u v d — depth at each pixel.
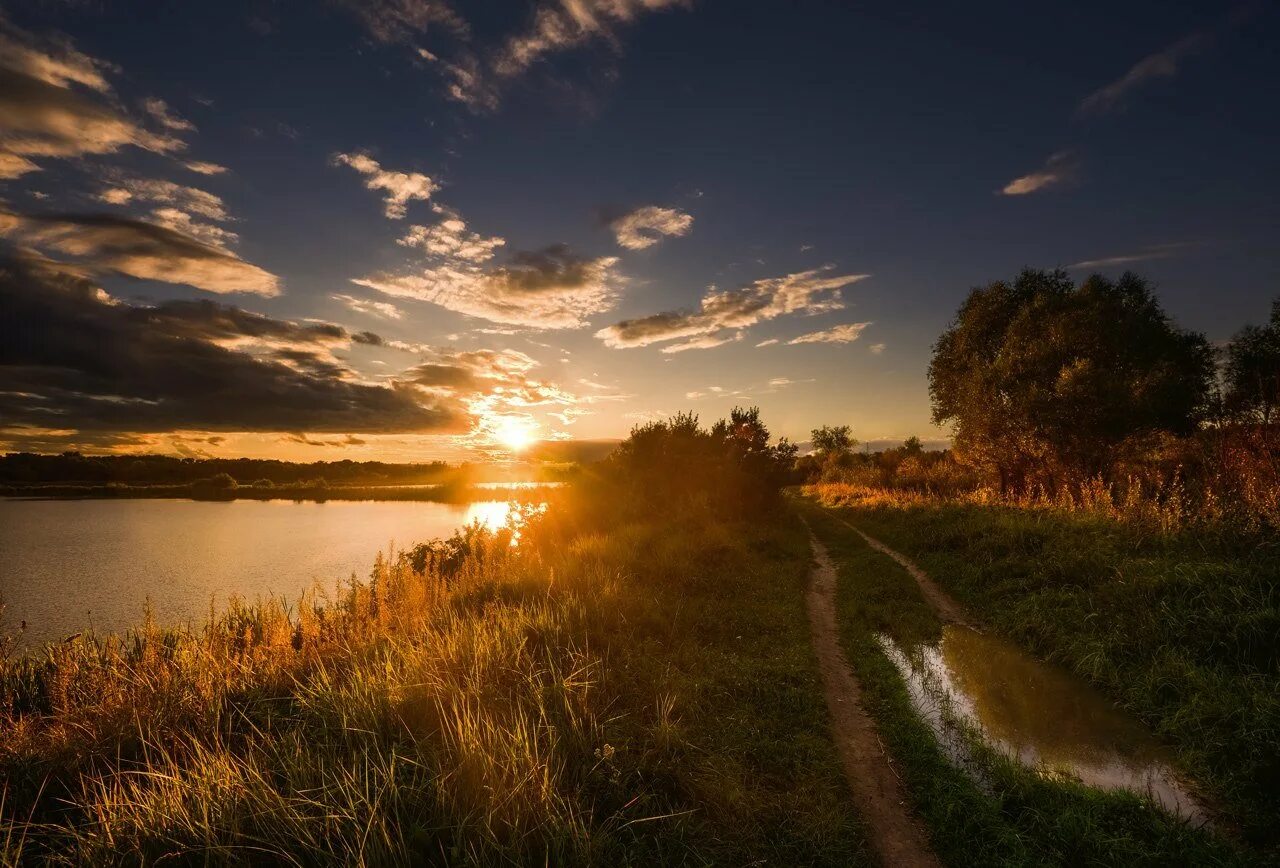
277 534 35.44
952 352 27.06
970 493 24.78
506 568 10.88
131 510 54.97
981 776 4.97
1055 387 19.33
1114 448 19.02
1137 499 12.38
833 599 11.53
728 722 5.68
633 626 7.78
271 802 3.51
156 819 3.43
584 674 5.80
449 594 9.18
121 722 4.84
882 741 5.73
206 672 5.60
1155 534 10.19
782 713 6.06
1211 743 5.21
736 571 12.36
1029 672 7.49
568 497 18.92
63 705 5.12
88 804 3.73
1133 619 7.71
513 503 18.02
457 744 4.23
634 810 4.07
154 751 4.57
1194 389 19.98
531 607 7.70
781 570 13.20
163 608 17.11
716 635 8.34
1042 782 4.70
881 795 4.82
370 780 3.85
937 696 6.71
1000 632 9.16
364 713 4.69
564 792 4.02
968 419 23.05
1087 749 5.49
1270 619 6.50
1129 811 4.32
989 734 5.78
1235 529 9.27
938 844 4.15
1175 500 10.95
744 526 18.89
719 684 6.49
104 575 22.05
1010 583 10.59
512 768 3.88
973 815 4.33
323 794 3.64
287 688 5.76
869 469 46.31
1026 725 5.98
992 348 25.20
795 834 4.09
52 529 37.62
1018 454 21.75
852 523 24.05
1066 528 12.00
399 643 6.46
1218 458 12.48
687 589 10.55
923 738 5.54
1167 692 6.25
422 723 4.81
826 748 5.36
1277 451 11.42
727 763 4.85
